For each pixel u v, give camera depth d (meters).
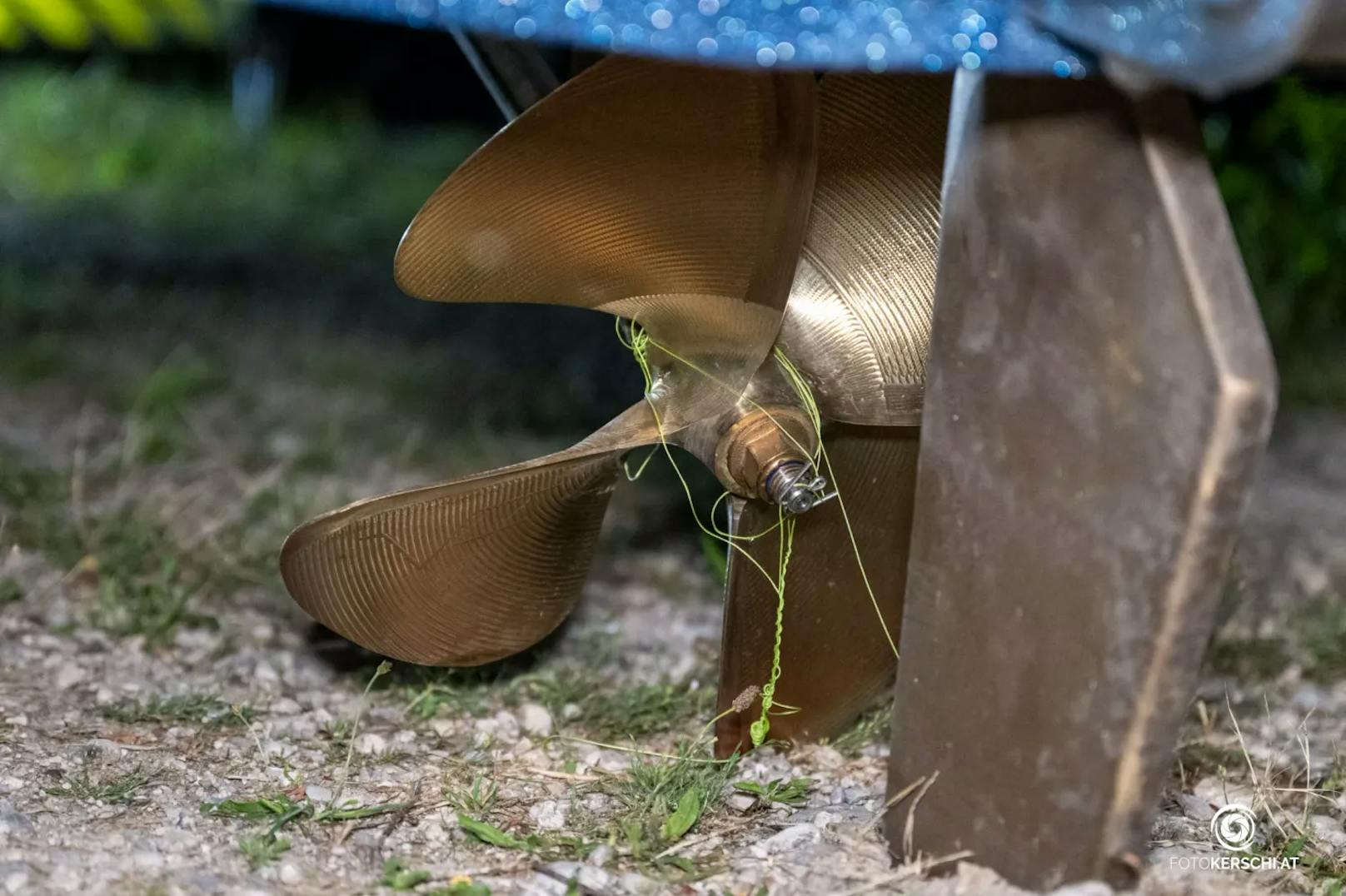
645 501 2.90
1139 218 2.01
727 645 2.28
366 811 2.22
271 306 4.54
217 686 2.43
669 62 2.13
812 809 2.25
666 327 2.24
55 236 5.31
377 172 7.07
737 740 2.30
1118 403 2.02
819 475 2.24
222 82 8.17
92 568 2.62
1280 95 3.93
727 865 2.18
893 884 2.12
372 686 2.44
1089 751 2.05
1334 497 3.17
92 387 3.47
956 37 1.98
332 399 3.52
